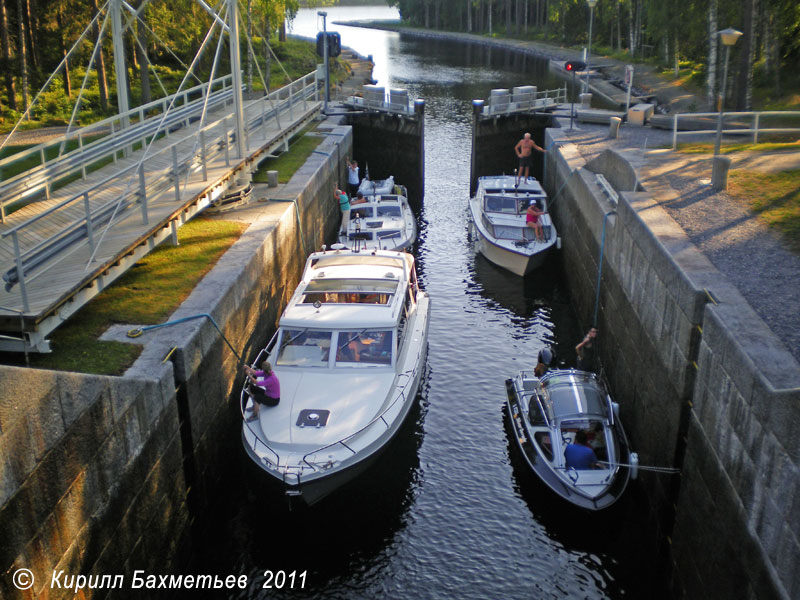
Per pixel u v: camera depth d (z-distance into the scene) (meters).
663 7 45.22
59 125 37.22
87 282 11.38
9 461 6.97
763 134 25.78
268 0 44.25
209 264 15.07
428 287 23.16
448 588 11.38
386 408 13.20
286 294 19.12
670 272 11.95
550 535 12.49
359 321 14.12
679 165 19.09
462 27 134.00
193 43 52.16
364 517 12.89
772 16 39.59
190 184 16.83
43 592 7.61
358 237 23.55
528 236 24.11
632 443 13.95
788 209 14.98
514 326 20.47
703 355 10.24
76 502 8.20
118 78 19.80
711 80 38.38
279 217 18.52
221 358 13.32
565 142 28.39
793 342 9.32
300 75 58.97
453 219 30.16
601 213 18.14
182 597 11.23
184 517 11.53
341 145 29.25
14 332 10.68
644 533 12.62
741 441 8.66
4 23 38.81
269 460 11.91
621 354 15.34
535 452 13.02
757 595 7.95
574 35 94.50
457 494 13.50
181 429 11.65
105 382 8.81
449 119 49.50
